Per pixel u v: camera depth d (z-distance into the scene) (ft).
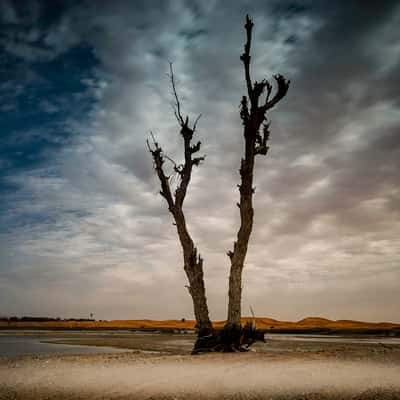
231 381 34.12
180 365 43.96
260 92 67.62
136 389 32.40
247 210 65.67
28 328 340.39
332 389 30.40
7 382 36.52
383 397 27.96
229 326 62.80
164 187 70.69
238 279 64.23
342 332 239.91
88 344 120.26
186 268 66.74
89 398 30.32
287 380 33.88
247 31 69.97
